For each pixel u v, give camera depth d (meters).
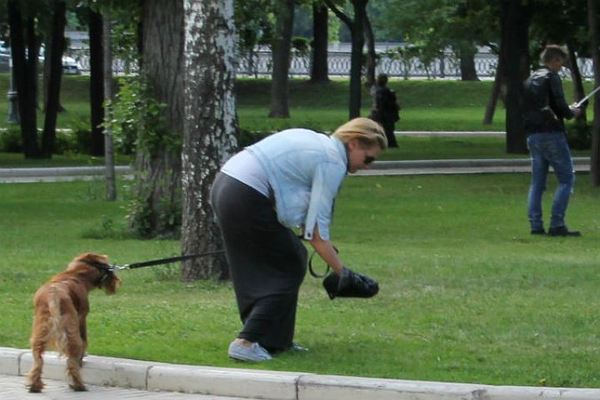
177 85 19.55
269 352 10.42
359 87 39.47
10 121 55.06
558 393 9.02
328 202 10.09
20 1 36.72
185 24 14.44
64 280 9.98
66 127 52.88
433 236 20.17
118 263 16.09
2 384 10.27
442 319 12.01
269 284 10.32
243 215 10.13
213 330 11.55
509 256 17.25
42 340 9.78
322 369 9.98
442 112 70.06
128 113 19.64
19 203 25.67
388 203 25.27
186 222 14.55
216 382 9.76
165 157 19.97
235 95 14.38
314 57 77.69
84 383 10.20
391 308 12.64
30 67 39.12
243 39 22.69
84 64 82.12
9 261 16.67
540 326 11.65
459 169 34.22
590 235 20.09
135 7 19.58
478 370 9.94
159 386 9.98
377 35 69.88
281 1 27.67
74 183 30.12
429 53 56.16
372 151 10.22
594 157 28.03
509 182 30.00
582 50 41.72
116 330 11.52
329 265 10.15
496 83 59.19
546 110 19.25
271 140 10.23
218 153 14.26
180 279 14.71
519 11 38.84
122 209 23.28
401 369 9.98
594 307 12.66
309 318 12.05
